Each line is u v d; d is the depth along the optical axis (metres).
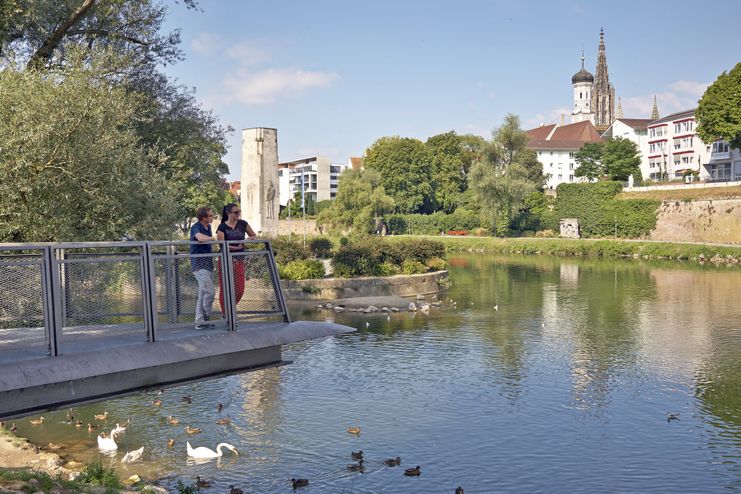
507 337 30.88
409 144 118.50
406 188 118.81
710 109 87.62
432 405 20.31
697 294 45.81
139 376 9.49
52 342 8.82
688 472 15.42
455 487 14.48
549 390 22.03
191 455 15.93
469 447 16.88
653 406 20.33
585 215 101.12
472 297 45.09
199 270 10.78
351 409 19.88
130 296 9.85
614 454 16.48
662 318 36.16
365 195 83.50
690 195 90.38
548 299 43.94
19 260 8.65
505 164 99.19
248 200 37.72
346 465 15.60
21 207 16.16
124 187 17.44
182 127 25.50
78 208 17.42
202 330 10.70
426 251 50.69
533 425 18.56
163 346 9.78
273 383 22.78
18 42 20.25
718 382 22.89
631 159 127.69
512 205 95.94
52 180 16.20
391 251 47.78
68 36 21.45
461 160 128.00
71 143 16.61
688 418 19.22
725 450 16.77
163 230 18.41
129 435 17.41
